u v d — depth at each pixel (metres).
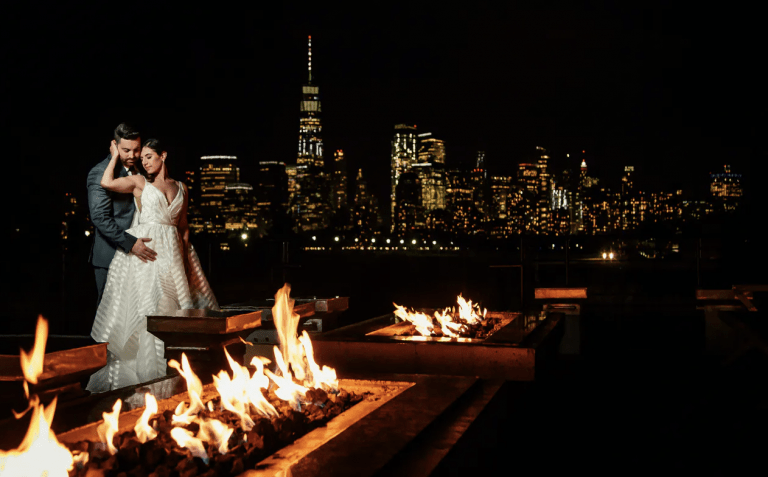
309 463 2.29
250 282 30.61
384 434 2.69
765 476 4.32
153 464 2.16
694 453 4.86
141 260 5.70
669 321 13.07
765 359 8.45
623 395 6.70
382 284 30.12
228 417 2.90
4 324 11.88
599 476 4.34
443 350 4.82
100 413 3.06
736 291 8.96
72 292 17.48
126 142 5.77
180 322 4.71
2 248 18.00
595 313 14.15
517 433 4.60
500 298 20.81
